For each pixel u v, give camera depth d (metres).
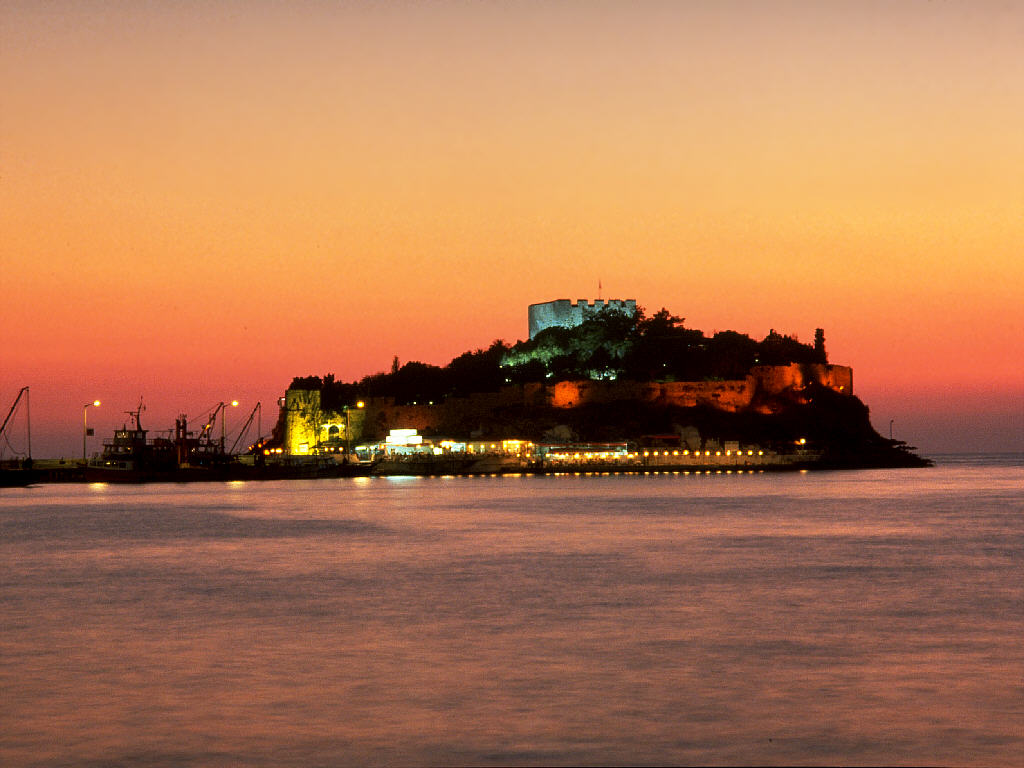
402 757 41.81
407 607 75.25
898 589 83.81
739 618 70.25
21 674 54.56
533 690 51.22
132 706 48.62
